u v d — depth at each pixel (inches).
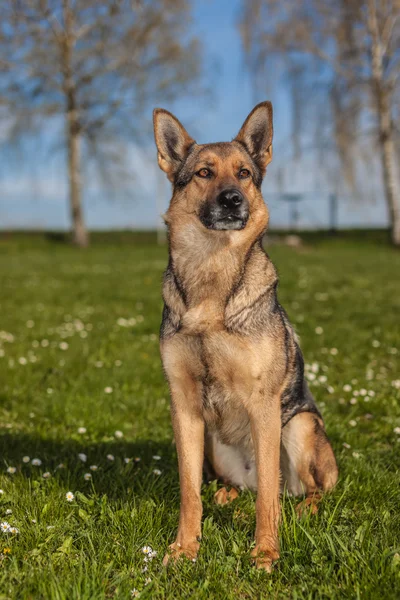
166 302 145.6
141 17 1126.4
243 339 134.0
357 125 1094.4
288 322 157.5
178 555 122.8
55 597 101.9
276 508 130.4
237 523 139.8
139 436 198.8
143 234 1443.2
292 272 678.5
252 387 135.3
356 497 147.9
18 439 188.4
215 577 112.2
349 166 1111.6
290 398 153.9
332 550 117.3
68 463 169.3
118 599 103.3
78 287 558.3
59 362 277.9
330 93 1090.1
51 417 213.6
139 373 262.7
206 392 140.7
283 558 120.9
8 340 327.3
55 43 1131.3
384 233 1312.7
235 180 148.9
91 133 1214.3
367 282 585.3
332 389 244.4
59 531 128.3
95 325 371.2
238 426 147.0
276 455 134.1
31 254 1050.7
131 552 120.3
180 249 145.6
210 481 163.5
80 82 1161.4
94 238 1379.2
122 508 137.3
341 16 1063.6
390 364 285.1
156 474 163.3
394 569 110.2
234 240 141.1
